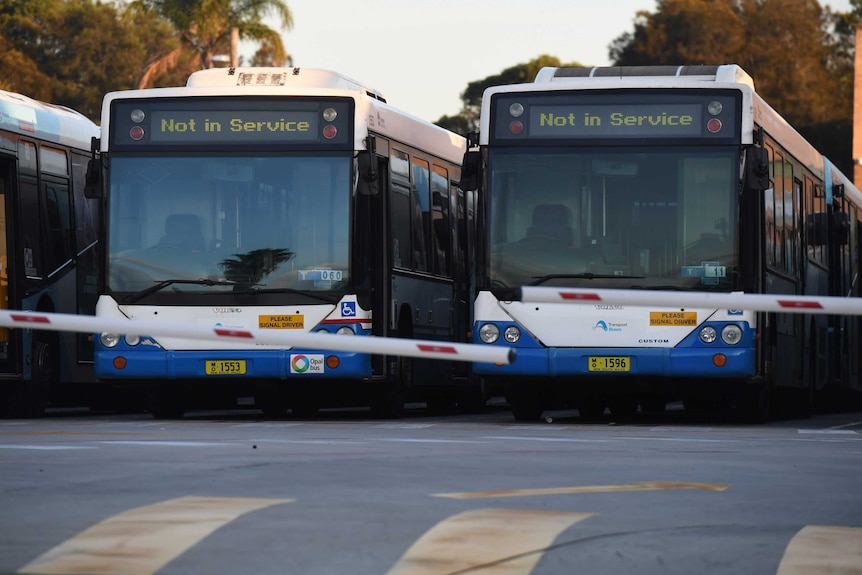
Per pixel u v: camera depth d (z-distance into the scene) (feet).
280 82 180.34
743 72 172.96
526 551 59.11
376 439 120.98
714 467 94.94
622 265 161.17
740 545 61.77
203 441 114.93
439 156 203.72
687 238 160.86
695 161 161.68
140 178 172.55
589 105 163.53
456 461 96.07
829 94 635.25
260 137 172.45
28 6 629.92
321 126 172.14
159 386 175.73
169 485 79.41
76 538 61.00
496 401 289.94
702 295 73.41
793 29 630.33
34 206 187.21
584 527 65.36
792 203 188.24
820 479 88.43
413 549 59.21
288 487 78.74
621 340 160.56
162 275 170.71
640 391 165.99
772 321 170.60
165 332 80.53
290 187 171.42
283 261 170.71
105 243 172.04
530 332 161.89
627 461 98.43
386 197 179.93
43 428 142.51
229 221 171.42
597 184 162.40
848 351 239.50
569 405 240.12
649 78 163.53
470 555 58.18
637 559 58.34
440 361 201.87
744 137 161.58
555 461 97.50
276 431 135.23
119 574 54.75
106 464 91.45
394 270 181.57
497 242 163.32
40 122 190.80
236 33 481.05
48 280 190.19
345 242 170.50
